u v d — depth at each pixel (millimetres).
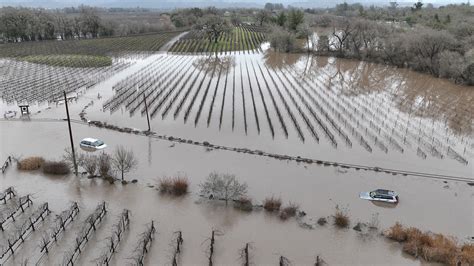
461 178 46406
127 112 70000
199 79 98250
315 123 64375
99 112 70188
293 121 65062
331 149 54125
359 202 40906
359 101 78312
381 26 132000
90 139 54531
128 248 33375
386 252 33375
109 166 45719
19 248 33312
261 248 33688
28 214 38125
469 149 55219
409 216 38594
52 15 184875
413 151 53781
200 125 63656
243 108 72562
